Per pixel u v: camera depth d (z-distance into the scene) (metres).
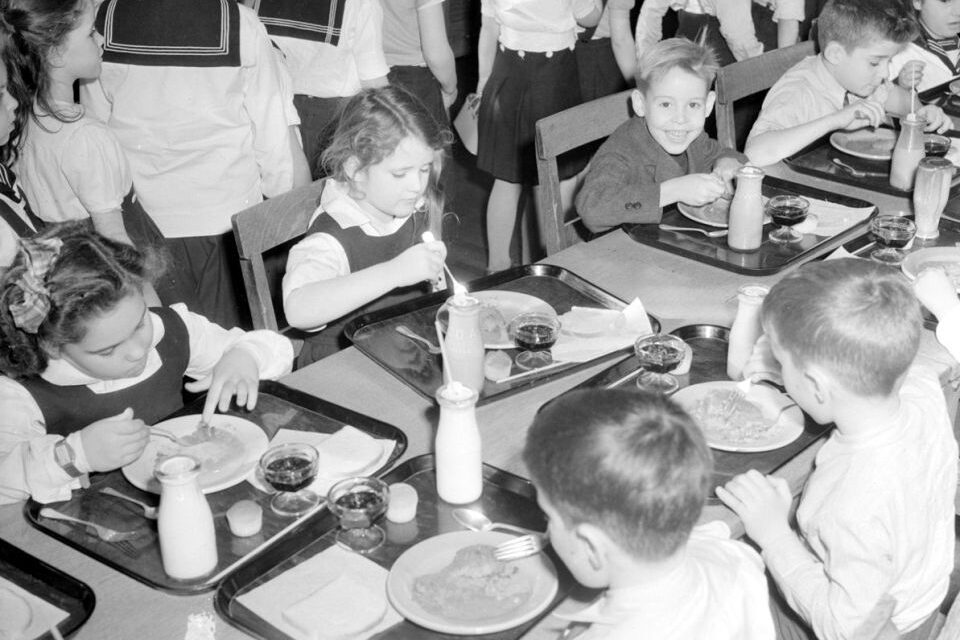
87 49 2.39
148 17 2.63
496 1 3.41
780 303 1.56
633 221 2.49
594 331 2.04
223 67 2.68
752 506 1.55
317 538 1.53
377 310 2.13
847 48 2.94
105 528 1.54
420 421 1.81
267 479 1.56
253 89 2.77
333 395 1.90
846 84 3.01
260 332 2.03
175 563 1.42
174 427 1.81
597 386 1.87
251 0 3.18
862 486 1.51
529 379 1.90
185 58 2.65
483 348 1.84
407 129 2.16
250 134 2.82
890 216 2.35
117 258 1.69
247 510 1.53
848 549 1.49
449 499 1.58
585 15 3.67
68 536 1.54
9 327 1.66
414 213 2.39
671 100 2.58
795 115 3.02
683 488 1.18
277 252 3.20
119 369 1.76
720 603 1.28
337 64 3.14
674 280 2.26
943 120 3.03
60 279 1.62
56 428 1.83
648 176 2.67
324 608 1.38
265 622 1.37
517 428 1.77
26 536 1.54
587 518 1.20
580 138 2.70
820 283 1.53
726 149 2.86
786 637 1.77
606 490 1.17
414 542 1.52
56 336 1.63
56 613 1.39
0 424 1.76
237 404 1.86
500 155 3.63
